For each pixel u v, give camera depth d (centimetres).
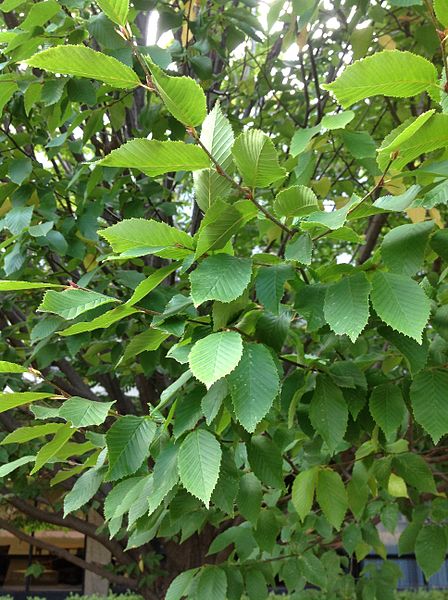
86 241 295
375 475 237
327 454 259
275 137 414
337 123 140
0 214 282
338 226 122
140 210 292
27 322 333
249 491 193
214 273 125
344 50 341
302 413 198
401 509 340
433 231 146
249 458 175
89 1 235
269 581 251
